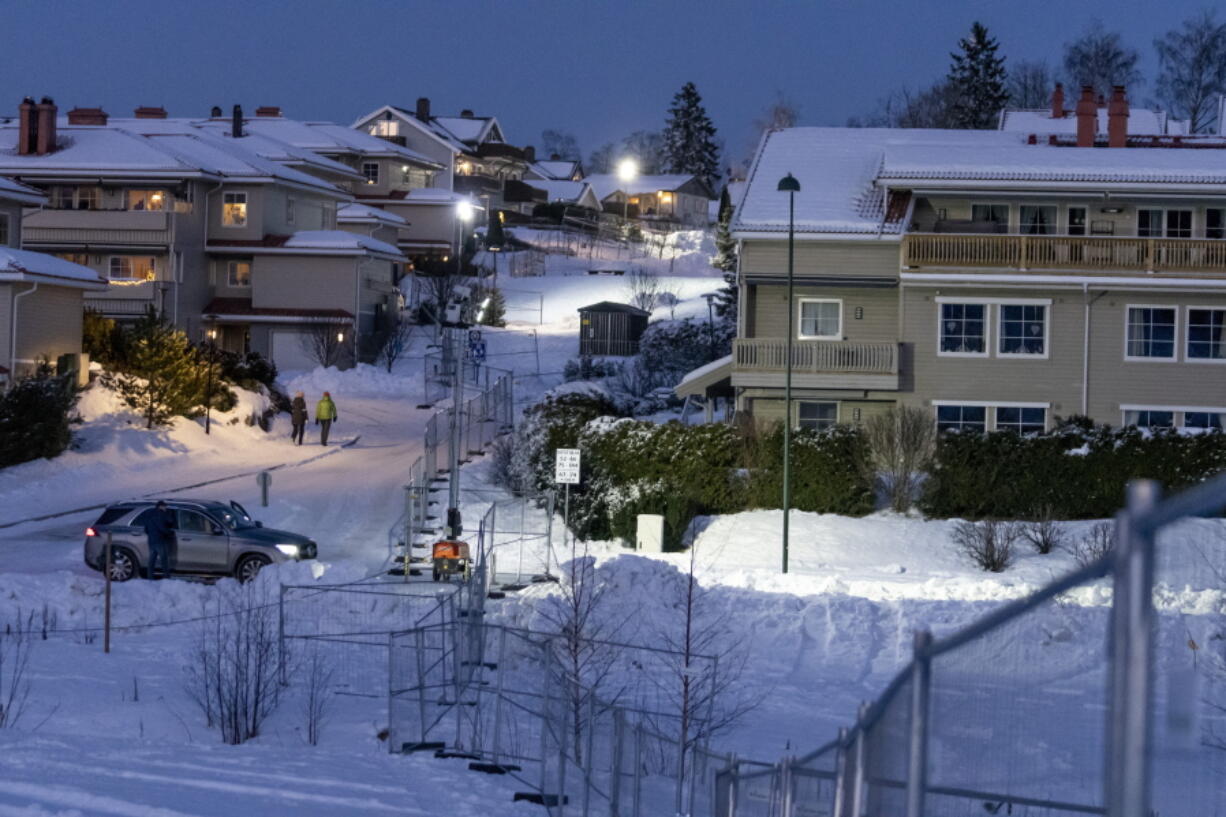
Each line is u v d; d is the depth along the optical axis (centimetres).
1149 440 3609
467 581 2469
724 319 6744
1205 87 9925
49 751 1356
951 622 2434
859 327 4347
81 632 2181
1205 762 377
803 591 2752
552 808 1329
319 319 7025
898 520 3631
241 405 5044
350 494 3944
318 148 9556
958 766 473
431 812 1220
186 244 6969
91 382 4781
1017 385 4172
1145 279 4078
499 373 6788
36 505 3678
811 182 4644
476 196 11619
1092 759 415
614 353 7344
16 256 4625
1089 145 4919
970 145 4653
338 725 1670
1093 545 3200
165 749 1419
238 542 2844
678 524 3497
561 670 1612
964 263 4141
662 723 1730
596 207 13688
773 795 930
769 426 3769
